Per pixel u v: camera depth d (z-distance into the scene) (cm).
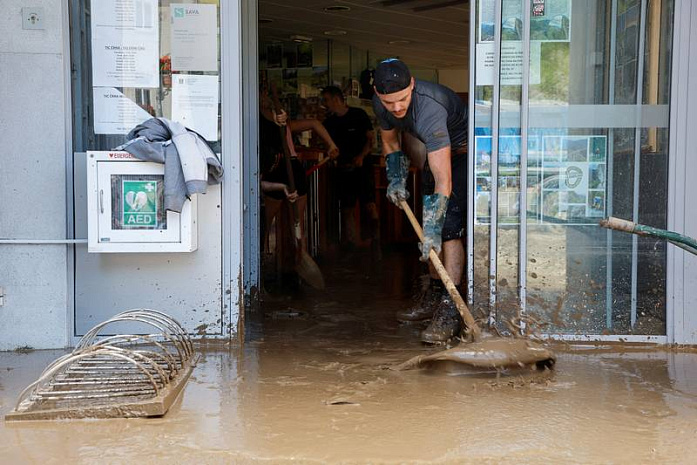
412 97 499
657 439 308
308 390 379
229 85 472
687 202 467
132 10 470
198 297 476
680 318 472
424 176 555
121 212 444
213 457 288
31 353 462
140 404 334
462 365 412
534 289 477
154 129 447
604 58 471
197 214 471
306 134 1140
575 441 305
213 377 405
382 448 296
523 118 470
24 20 461
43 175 468
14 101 464
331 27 1093
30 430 320
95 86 472
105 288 473
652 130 473
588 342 477
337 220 1096
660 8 468
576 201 475
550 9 469
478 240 479
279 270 787
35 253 469
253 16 653
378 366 431
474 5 470
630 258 475
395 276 823
